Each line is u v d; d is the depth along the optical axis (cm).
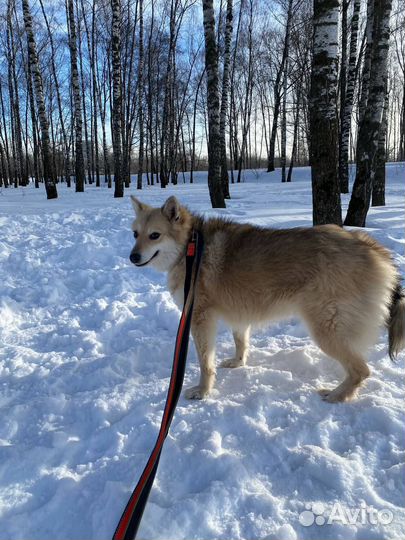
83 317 163
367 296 99
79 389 114
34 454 86
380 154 375
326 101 192
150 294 179
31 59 489
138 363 126
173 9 748
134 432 92
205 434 89
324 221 200
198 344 109
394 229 243
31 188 894
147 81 891
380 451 82
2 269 215
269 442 86
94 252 232
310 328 102
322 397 102
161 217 115
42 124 503
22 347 138
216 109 355
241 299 107
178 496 75
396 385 106
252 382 112
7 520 71
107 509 71
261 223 264
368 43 396
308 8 674
